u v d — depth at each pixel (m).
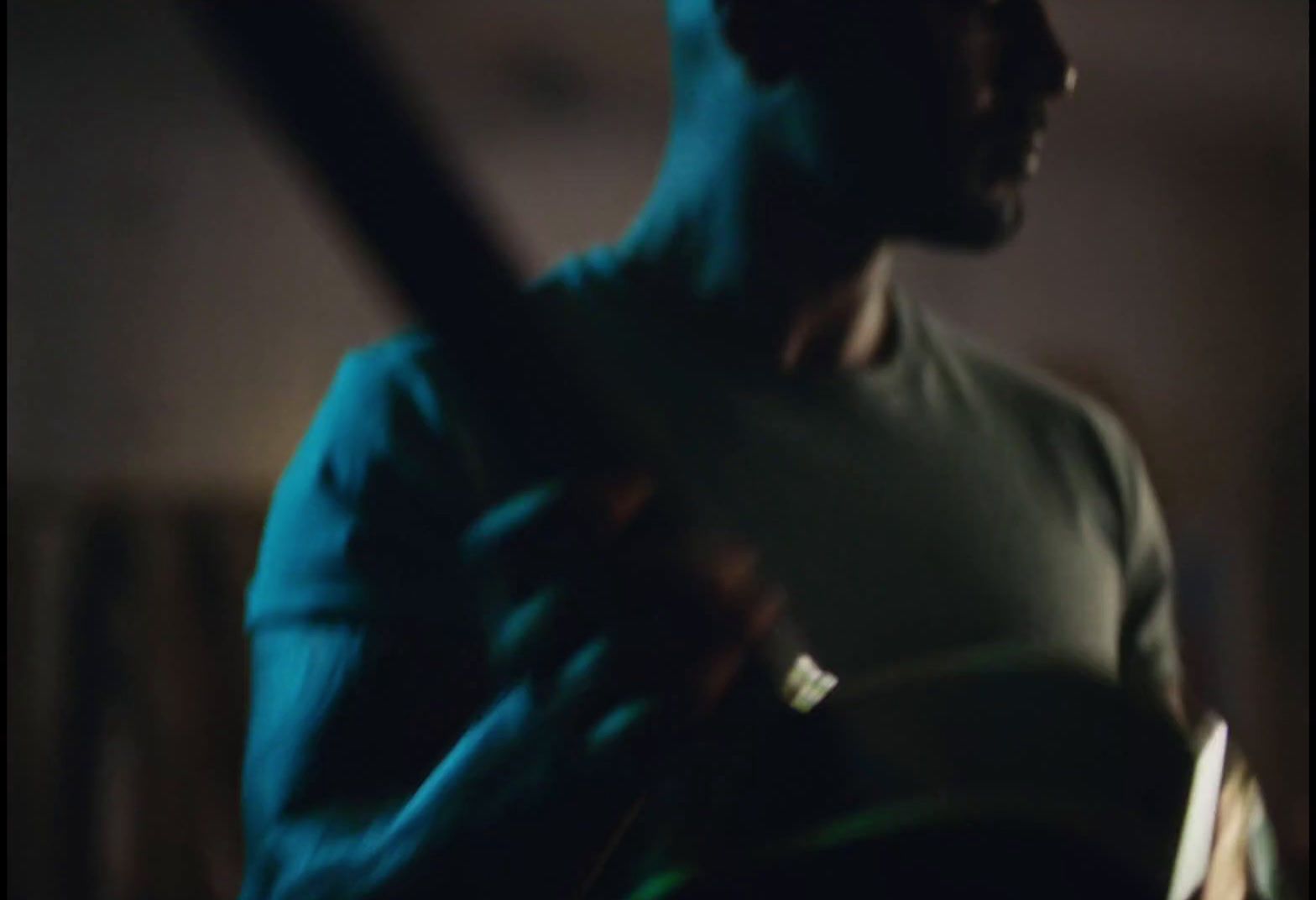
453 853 0.57
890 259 0.93
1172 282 4.12
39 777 2.91
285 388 3.21
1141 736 0.69
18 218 3.12
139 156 3.19
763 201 0.88
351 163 0.44
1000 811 0.62
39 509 3.05
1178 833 0.65
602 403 0.53
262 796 0.70
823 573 0.81
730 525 0.80
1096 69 3.79
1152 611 0.99
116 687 2.96
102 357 3.14
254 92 0.43
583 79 3.43
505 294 0.49
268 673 0.73
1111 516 0.97
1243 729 3.96
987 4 0.86
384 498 0.74
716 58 0.91
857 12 0.85
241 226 3.23
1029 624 0.85
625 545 0.52
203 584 3.06
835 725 0.62
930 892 0.61
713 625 0.54
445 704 0.72
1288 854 2.80
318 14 0.42
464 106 3.38
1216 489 4.09
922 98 0.85
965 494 0.88
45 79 3.15
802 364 0.90
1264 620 4.04
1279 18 3.60
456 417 0.75
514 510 0.53
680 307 0.88
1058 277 4.01
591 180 3.49
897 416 0.90
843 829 0.62
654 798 0.62
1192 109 3.98
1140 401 4.01
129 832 2.91
